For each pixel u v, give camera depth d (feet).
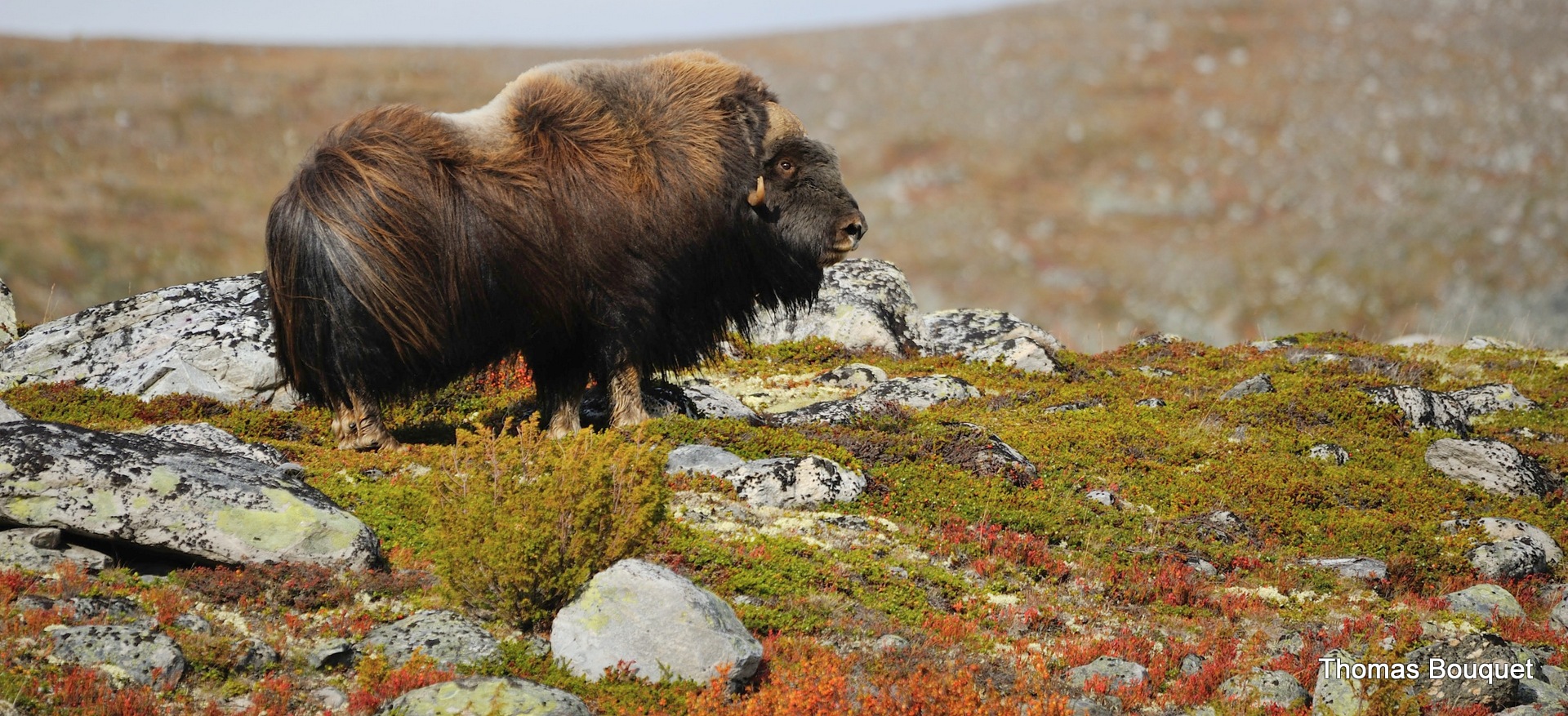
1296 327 607.78
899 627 98.32
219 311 149.38
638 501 93.45
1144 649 100.32
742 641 86.02
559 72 123.03
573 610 87.51
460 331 115.65
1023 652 98.02
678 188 122.11
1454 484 147.84
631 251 120.47
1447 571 124.67
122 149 630.74
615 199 118.73
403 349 112.78
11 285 417.08
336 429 122.42
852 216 129.49
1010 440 148.25
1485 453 150.51
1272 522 133.08
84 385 141.79
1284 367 194.80
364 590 92.73
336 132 114.52
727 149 124.98
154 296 153.38
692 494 117.29
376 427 119.85
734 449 128.06
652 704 81.66
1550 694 94.84
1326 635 106.22
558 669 85.35
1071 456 144.97
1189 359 204.03
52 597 82.89
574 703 77.51
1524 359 208.95
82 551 90.17
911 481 127.75
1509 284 613.52
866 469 129.49
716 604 88.12
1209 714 92.27
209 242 516.73
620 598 86.94
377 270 108.99
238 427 130.52
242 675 80.79
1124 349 212.43
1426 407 168.25
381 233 108.88
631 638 85.25
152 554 92.12
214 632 83.51
